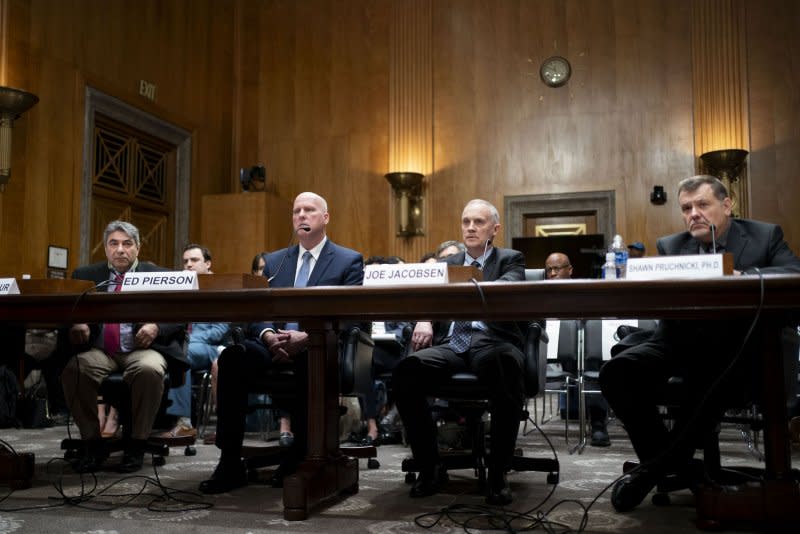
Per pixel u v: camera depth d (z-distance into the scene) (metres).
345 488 2.50
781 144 7.50
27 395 5.35
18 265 6.10
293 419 2.78
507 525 2.06
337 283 2.97
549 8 8.25
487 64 8.38
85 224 6.81
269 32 9.10
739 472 2.46
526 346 2.66
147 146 7.82
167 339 3.29
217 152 8.72
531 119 8.20
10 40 6.09
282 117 8.97
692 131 7.77
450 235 8.29
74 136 6.70
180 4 8.17
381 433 4.29
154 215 7.92
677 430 2.40
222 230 8.24
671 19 7.92
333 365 2.49
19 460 2.65
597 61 8.08
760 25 7.66
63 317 2.41
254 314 2.26
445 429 3.67
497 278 2.86
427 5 8.54
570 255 8.02
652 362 2.38
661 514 2.25
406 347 3.30
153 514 2.23
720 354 2.37
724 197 2.54
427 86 8.46
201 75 8.49
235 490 2.63
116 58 7.25
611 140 7.97
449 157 8.38
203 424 4.59
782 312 1.99
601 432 4.12
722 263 1.96
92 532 2.01
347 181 8.70
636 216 7.84
